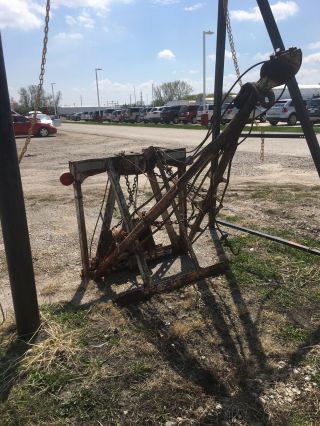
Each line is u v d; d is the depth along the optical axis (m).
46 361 2.97
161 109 37.69
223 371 2.85
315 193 7.44
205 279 4.11
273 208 6.51
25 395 2.68
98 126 39.12
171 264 4.52
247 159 12.23
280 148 14.72
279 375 2.79
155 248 4.62
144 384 2.74
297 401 2.57
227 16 4.51
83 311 3.62
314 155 3.55
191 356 3.01
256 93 3.18
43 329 3.35
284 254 4.64
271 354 3.00
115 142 20.02
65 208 7.24
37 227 6.11
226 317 3.48
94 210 6.99
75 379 2.80
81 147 18.50
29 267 3.20
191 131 24.94
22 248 3.14
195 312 3.57
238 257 4.59
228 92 3.88
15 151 3.01
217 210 4.16
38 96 3.33
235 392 2.66
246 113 3.29
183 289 3.94
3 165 2.97
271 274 4.18
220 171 3.82
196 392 2.66
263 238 5.11
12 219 3.07
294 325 3.35
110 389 2.71
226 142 3.44
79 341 3.19
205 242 5.07
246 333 3.26
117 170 4.03
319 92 46.72
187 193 3.95
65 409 2.56
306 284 3.99
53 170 12.23
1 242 5.43
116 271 4.35
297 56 3.16
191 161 4.01
